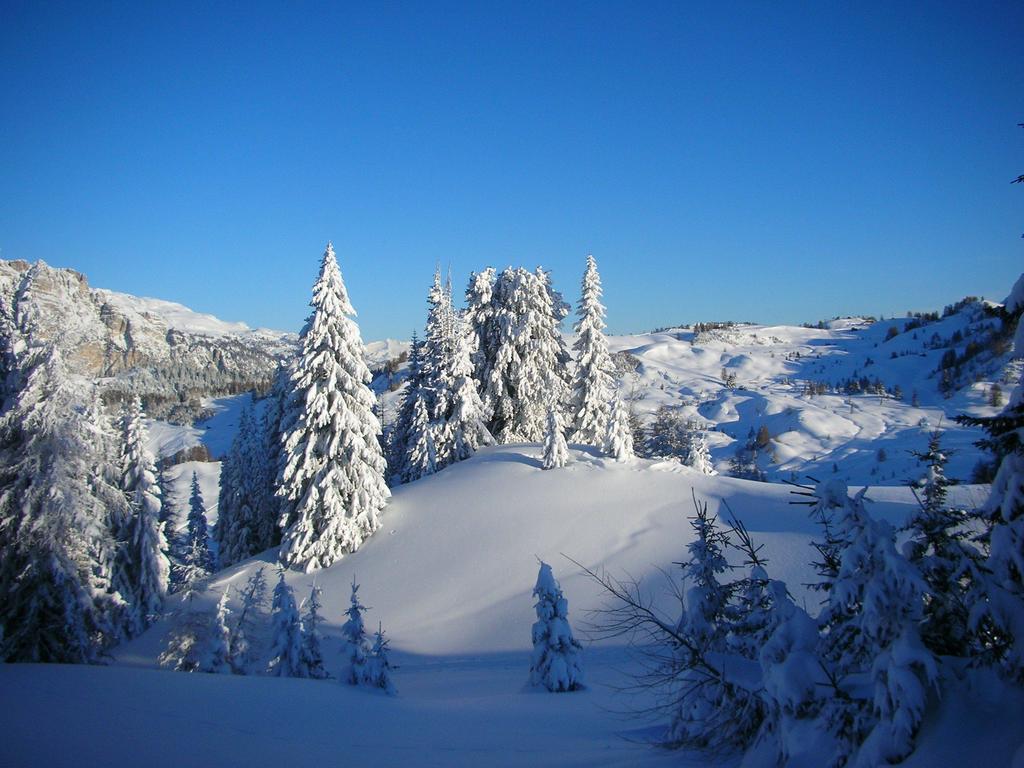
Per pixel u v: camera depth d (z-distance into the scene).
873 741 5.57
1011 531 6.20
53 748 8.09
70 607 17.59
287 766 7.77
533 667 16.44
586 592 24.30
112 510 21.06
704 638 8.84
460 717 11.62
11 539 17.14
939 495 7.33
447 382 42.38
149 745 8.48
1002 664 5.81
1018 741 5.02
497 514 30.62
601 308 44.84
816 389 179.12
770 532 25.23
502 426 48.62
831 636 6.98
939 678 5.86
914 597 6.18
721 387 197.38
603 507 29.61
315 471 30.94
